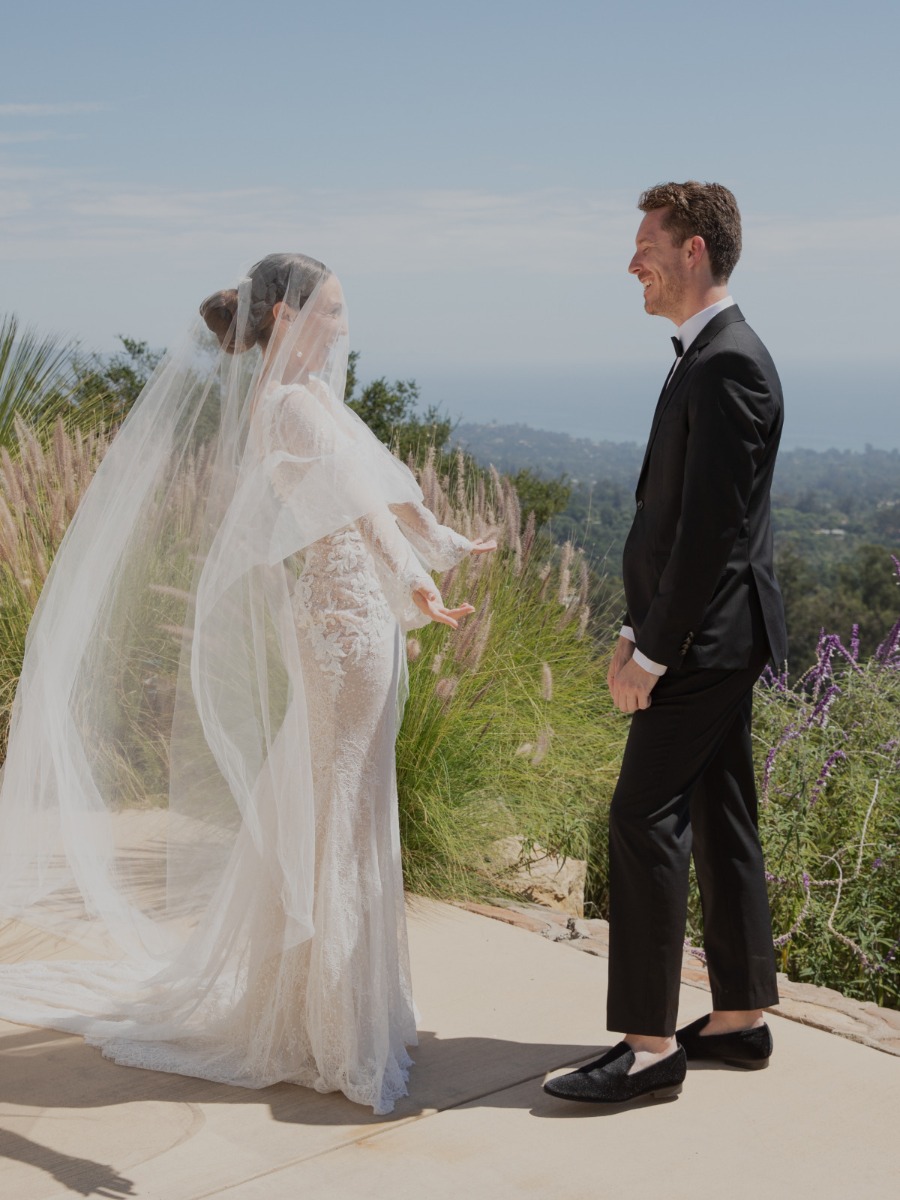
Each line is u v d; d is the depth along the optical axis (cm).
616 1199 211
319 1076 249
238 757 252
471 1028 284
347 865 248
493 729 437
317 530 243
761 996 259
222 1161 221
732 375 228
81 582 281
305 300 251
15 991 289
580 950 340
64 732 287
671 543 243
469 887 393
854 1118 241
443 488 482
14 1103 241
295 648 251
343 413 258
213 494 258
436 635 418
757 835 262
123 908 296
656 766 241
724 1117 241
